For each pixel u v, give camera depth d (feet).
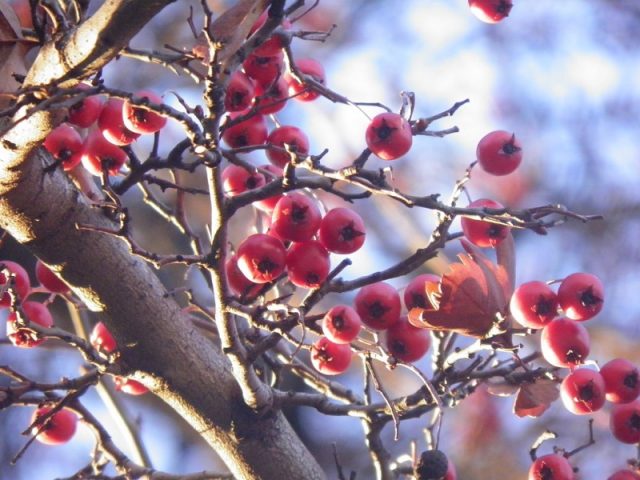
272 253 3.31
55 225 3.36
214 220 3.27
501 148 3.39
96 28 3.19
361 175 3.28
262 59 3.38
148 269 3.42
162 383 3.41
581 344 3.33
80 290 3.39
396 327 3.37
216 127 3.23
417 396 3.37
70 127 3.35
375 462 3.42
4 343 3.41
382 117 3.31
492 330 3.30
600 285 3.33
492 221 3.29
